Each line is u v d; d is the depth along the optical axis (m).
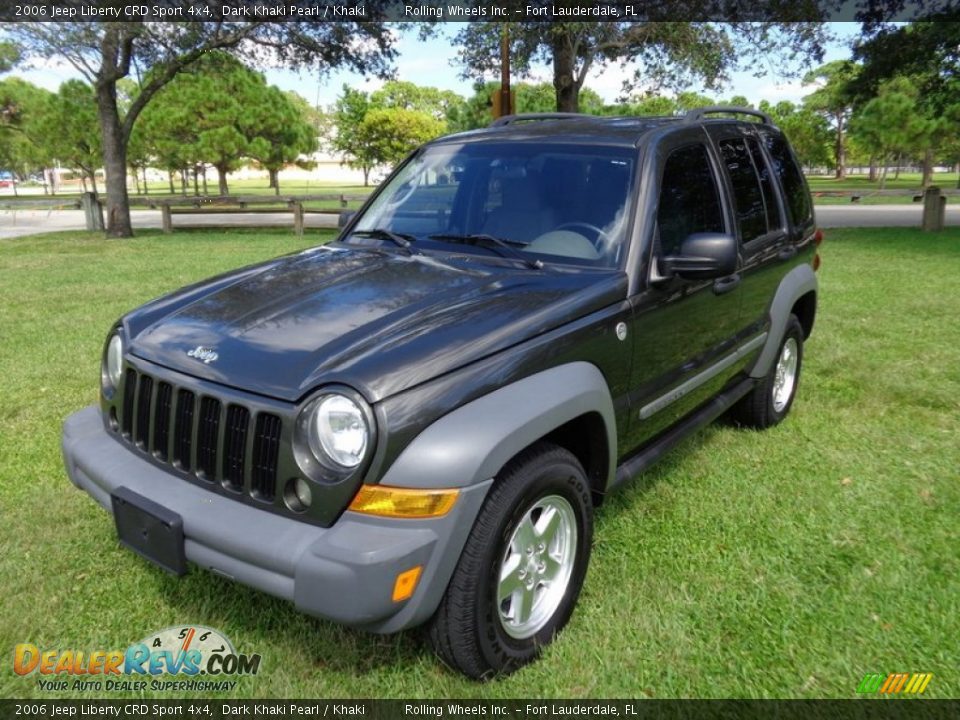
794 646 2.78
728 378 4.20
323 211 18.02
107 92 17.28
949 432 4.85
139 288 9.82
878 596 3.07
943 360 6.31
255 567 2.31
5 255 13.77
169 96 39.09
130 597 3.06
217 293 3.16
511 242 3.39
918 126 40.34
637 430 3.29
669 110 49.44
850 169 87.44
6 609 2.95
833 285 9.76
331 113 62.69
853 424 5.00
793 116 59.66
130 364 2.81
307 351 2.53
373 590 2.18
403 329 2.60
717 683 2.60
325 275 3.23
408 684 2.60
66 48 16.44
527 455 2.57
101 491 2.78
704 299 3.62
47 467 4.25
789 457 4.47
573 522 2.81
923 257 12.18
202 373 2.57
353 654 2.73
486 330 2.60
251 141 41.00
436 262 3.32
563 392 2.62
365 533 2.24
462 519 2.29
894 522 3.68
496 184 3.61
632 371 3.14
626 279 3.10
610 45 16.58
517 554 2.58
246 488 2.43
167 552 2.48
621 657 2.71
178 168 42.50
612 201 3.32
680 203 3.55
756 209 4.33
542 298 2.87
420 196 3.86
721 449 4.59
